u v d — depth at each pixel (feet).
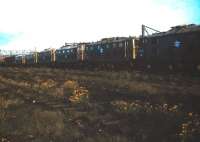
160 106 47.60
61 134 37.78
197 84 65.87
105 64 124.16
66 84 78.13
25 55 224.74
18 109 53.78
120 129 39.32
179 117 41.01
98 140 35.01
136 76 86.07
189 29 89.92
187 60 87.04
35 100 62.08
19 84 88.84
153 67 98.84
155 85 67.41
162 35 97.35
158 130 37.73
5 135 38.65
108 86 71.97
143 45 105.81
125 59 112.98
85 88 72.59
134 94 59.62
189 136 33.96
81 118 45.83
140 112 45.60
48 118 44.78
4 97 67.10
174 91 58.13
